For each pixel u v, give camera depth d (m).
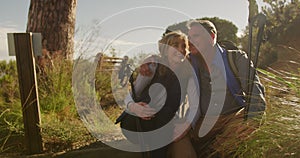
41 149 3.46
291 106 2.76
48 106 4.36
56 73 4.76
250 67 2.80
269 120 2.69
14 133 3.67
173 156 2.66
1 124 3.80
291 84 2.87
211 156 2.73
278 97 2.89
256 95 2.75
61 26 5.83
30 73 3.40
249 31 2.83
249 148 2.60
